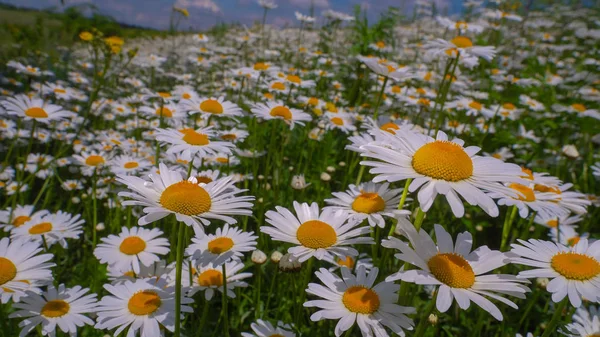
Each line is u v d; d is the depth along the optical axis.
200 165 0.29
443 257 0.12
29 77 0.42
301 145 0.36
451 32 0.71
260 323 0.16
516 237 0.24
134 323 0.15
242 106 0.43
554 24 0.68
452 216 0.27
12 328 0.18
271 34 0.82
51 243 0.21
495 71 0.53
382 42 0.55
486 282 0.12
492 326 0.20
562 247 0.13
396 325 0.13
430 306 0.12
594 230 0.28
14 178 0.32
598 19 0.64
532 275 0.13
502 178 0.12
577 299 0.12
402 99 0.40
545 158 0.36
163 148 0.35
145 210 0.12
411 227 0.13
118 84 0.59
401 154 0.13
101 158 0.29
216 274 0.18
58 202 0.30
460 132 0.39
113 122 0.47
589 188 0.33
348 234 0.15
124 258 0.18
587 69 0.54
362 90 0.43
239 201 0.13
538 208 0.19
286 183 0.31
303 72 0.55
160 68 0.67
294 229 0.16
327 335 0.17
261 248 0.23
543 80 0.49
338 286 0.14
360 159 0.32
